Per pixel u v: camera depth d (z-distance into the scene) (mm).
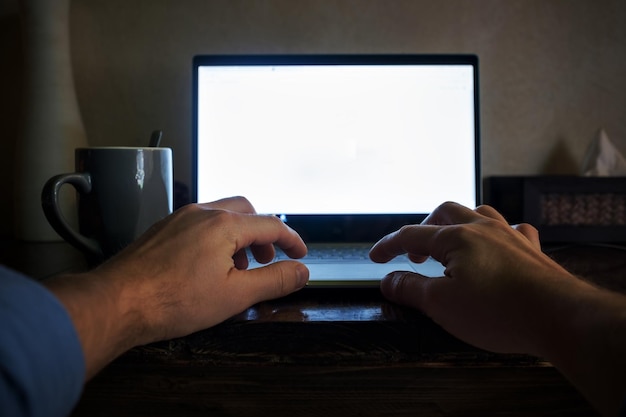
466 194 763
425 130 765
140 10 859
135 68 868
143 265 381
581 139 897
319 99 765
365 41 867
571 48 887
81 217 577
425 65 766
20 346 227
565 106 894
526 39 882
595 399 303
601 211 788
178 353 406
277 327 413
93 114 875
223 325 410
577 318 319
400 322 414
